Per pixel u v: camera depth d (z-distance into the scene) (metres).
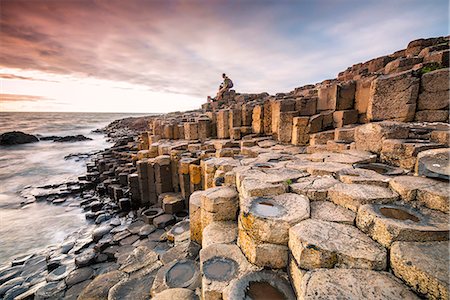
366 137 5.57
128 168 14.14
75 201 12.86
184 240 6.37
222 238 3.85
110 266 6.35
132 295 4.02
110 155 19.91
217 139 13.89
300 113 9.80
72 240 8.51
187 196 9.67
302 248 2.42
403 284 2.04
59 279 6.11
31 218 10.59
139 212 10.51
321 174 4.43
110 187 13.16
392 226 2.33
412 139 4.86
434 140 4.58
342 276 2.17
